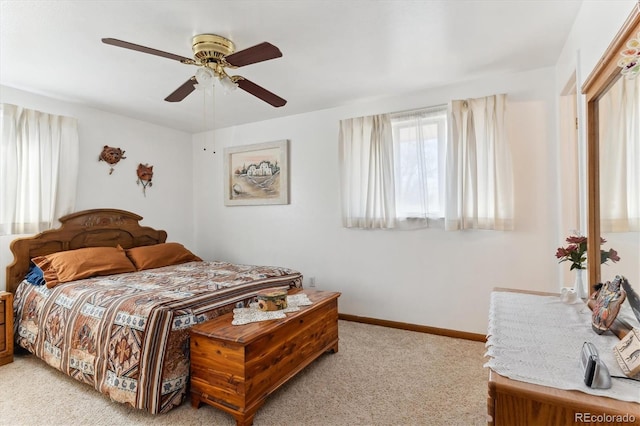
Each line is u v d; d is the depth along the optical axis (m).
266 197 4.12
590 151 1.63
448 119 3.01
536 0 1.83
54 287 2.58
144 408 1.82
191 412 1.91
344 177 3.56
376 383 2.23
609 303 1.28
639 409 0.81
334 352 2.73
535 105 2.77
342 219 3.58
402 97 3.31
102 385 1.97
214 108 3.64
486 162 2.87
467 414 1.89
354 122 3.48
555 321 1.44
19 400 2.04
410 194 3.26
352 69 2.69
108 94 3.15
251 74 2.77
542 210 2.76
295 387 2.18
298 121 3.92
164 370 1.86
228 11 1.86
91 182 3.56
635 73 1.10
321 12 1.89
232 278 2.79
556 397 0.87
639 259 1.13
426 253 3.22
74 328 2.19
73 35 2.08
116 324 2.00
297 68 2.66
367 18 1.96
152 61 2.45
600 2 1.62
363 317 3.53
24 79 2.77
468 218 2.95
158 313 1.91
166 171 4.38
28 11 1.82
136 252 3.46
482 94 2.95
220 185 4.53
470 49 2.38
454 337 3.07
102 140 3.66
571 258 1.83
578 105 1.99
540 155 2.76
